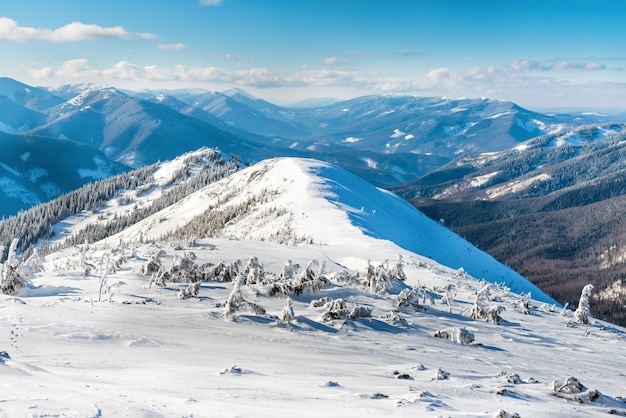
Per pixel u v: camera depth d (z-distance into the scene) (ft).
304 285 101.45
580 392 49.42
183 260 110.32
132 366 43.73
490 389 47.85
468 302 125.90
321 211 313.32
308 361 53.83
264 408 32.14
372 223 316.81
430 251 329.93
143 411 27.20
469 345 77.66
